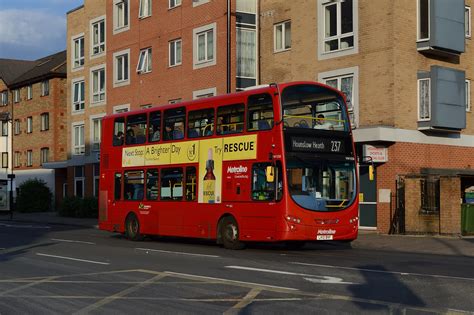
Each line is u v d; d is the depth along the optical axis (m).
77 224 36.31
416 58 25.31
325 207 17.56
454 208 22.36
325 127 18.14
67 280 12.57
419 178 23.39
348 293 10.55
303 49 28.16
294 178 17.34
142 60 37.22
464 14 25.94
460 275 12.62
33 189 52.91
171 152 21.56
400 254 17.91
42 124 57.06
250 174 18.30
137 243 22.23
